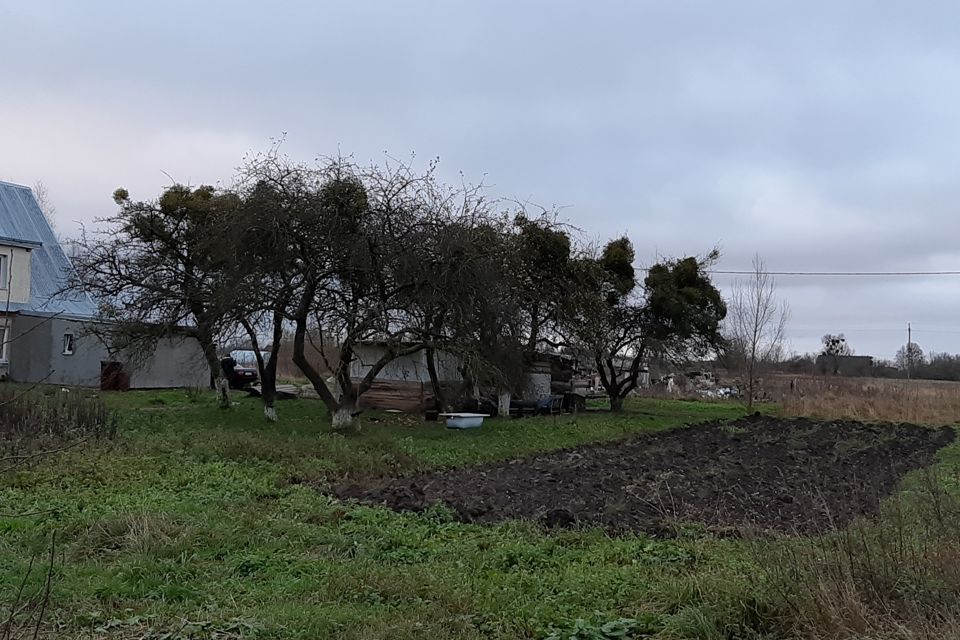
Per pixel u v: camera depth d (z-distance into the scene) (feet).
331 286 75.05
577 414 109.70
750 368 131.23
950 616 19.70
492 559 30.17
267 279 72.64
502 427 85.15
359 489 45.93
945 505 29.71
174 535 30.83
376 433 71.20
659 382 171.22
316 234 71.10
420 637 21.27
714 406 142.10
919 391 138.62
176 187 87.71
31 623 20.24
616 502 43.06
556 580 27.35
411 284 73.77
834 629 19.85
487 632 22.57
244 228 69.10
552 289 99.71
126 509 34.99
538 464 63.21
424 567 28.63
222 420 77.41
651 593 25.16
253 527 33.58
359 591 25.31
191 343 130.62
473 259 73.77
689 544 31.91
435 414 91.56
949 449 80.84
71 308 124.98
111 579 25.43
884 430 102.63
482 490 47.37
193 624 21.45
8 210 129.18
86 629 21.17
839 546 23.76
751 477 56.90
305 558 29.12
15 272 116.67
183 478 44.29
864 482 54.70
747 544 28.94
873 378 210.79
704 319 120.37
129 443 54.95
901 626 19.35
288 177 71.51
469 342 77.20
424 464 59.06
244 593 25.13
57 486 40.57
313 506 39.24
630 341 120.26
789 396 138.10
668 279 118.11
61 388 77.41
